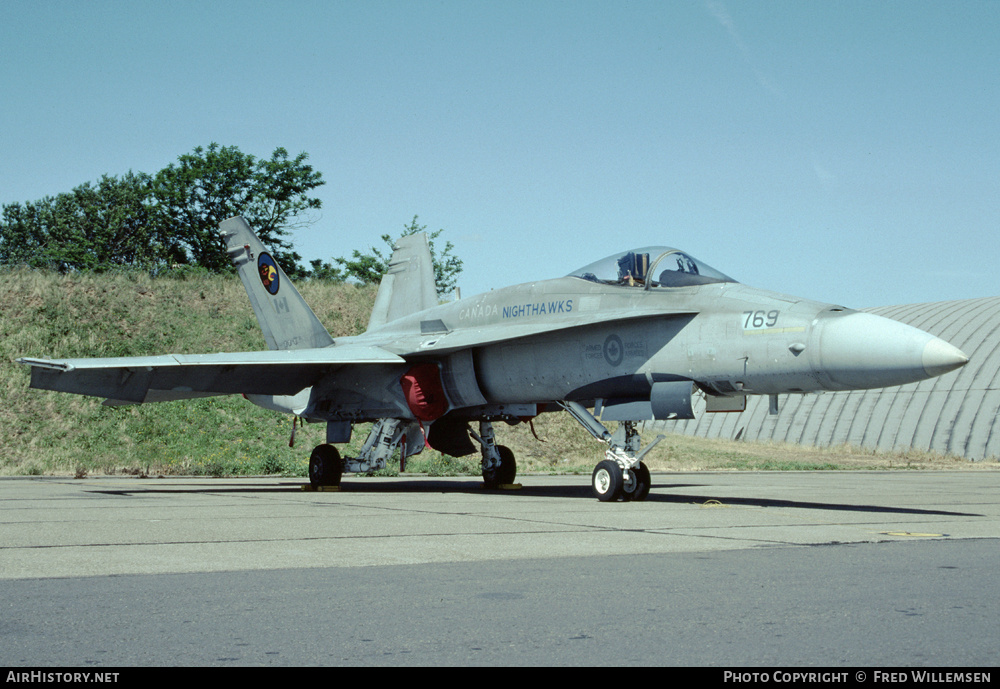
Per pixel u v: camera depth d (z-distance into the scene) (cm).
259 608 418
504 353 1270
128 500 1091
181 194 5097
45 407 2264
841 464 2769
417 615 405
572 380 1186
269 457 2195
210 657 334
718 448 3073
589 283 1205
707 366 1034
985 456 3366
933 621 396
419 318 1520
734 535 713
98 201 6881
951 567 546
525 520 837
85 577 499
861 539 688
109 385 1313
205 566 539
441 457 2294
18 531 714
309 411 1520
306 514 895
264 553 597
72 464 1975
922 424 3694
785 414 4166
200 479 1759
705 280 1092
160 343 2706
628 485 1113
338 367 1445
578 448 2603
